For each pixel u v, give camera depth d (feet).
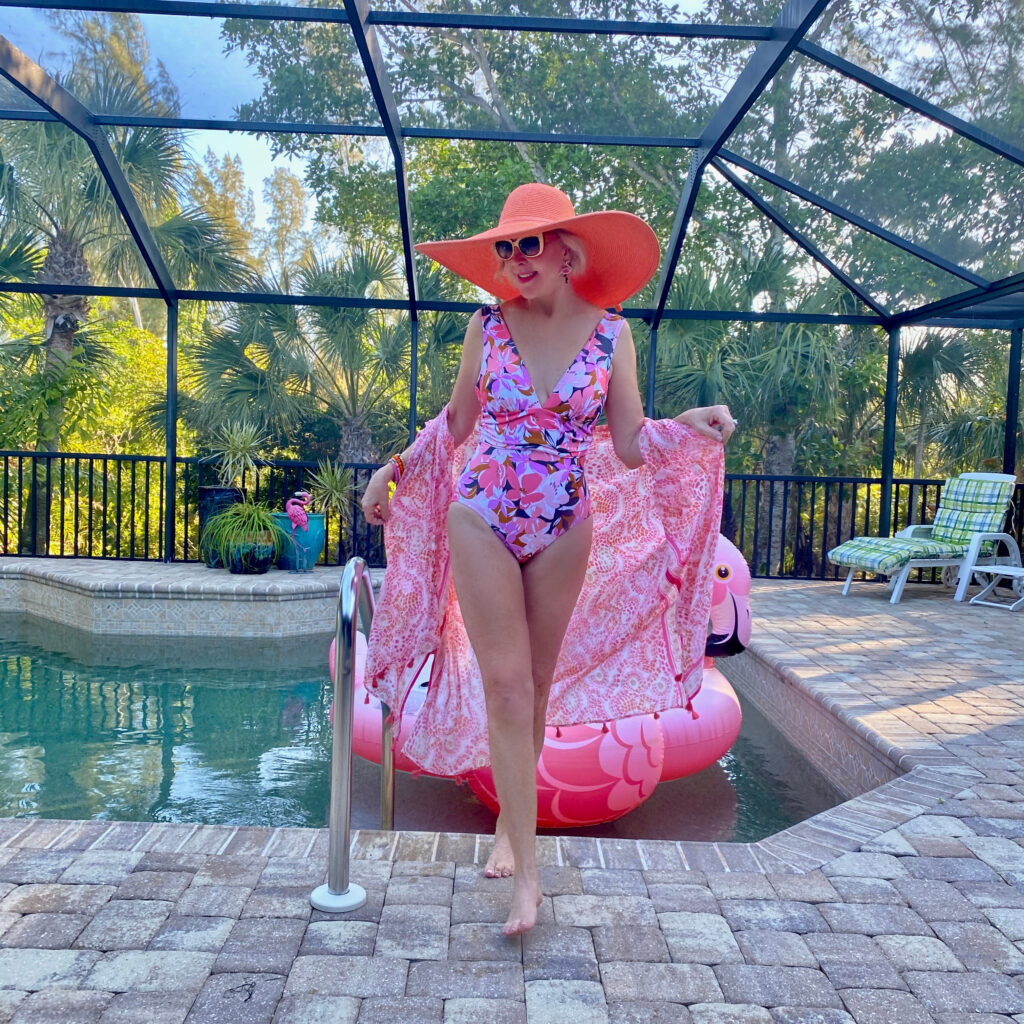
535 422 6.68
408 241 24.71
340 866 6.98
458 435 7.57
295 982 5.91
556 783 10.21
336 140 24.77
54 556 27.20
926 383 31.60
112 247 27.68
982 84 17.15
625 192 28.27
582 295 7.77
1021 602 23.08
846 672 15.30
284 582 22.56
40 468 33.91
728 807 11.98
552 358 6.79
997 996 5.98
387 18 17.89
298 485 29.17
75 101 20.34
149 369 44.57
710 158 21.38
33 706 15.60
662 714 11.52
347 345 28.96
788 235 25.57
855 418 32.04
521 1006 5.73
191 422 30.58
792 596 24.82
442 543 7.78
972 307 25.36
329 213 26.35
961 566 24.53
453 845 8.18
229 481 26.61
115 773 12.41
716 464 7.22
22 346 32.89
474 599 6.64
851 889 7.50
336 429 30.40
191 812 11.07
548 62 20.15
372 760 11.64
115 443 38.93
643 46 19.31
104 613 21.61
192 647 20.44
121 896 7.02
